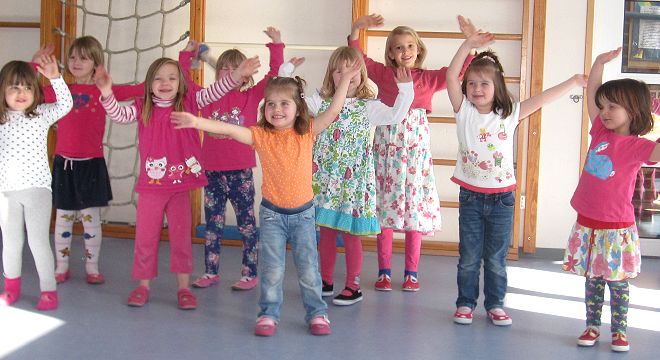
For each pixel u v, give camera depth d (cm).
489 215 285
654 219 441
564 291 346
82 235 445
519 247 430
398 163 336
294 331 272
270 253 264
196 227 439
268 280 267
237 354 244
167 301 309
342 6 436
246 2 442
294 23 440
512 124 283
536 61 417
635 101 252
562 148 423
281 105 259
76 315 285
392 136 338
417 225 335
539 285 358
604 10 423
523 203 425
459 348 257
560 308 315
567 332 281
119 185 459
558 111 421
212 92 303
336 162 301
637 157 252
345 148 301
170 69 296
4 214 290
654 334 281
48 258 291
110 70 453
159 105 299
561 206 425
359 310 303
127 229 446
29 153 288
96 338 257
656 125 427
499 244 286
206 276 340
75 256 390
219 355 242
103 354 241
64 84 292
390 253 343
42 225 290
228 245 435
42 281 291
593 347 263
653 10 427
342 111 303
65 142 334
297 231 265
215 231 339
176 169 298
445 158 434
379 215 339
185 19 445
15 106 285
